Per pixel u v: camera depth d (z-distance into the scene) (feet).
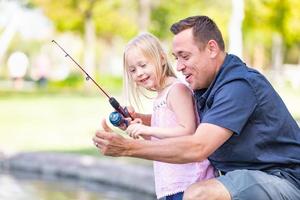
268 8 76.28
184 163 13.52
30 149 42.42
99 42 171.32
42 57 147.13
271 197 13.79
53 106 77.77
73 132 52.34
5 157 37.60
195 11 101.76
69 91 107.65
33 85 126.93
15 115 67.51
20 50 193.98
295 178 14.17
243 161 14.16
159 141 13.44
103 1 110.52
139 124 14.39
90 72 114.21
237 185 13.80
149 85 14.88
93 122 60.18
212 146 13.44
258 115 13.84
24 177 34.76
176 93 14.56
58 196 28.99
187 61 14.07
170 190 14.84
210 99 13.99
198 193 13.80
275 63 159.22
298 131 14.38
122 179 30.91
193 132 14.30
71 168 34.22
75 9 109.91
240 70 13.97
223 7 96.48
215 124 13.46
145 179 30.35
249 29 79.82
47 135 50.49
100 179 32.22
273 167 14.16
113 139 13.26
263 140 13.94
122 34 122.83
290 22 77.77
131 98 15.51
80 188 31.35
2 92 101.96
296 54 186.29
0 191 30.17
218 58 14.11
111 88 114.11
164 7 105.60
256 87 13.78
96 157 38.06
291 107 73.97
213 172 14.94
